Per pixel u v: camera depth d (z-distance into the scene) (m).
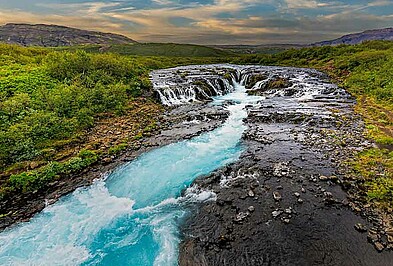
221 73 45.72
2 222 12.13
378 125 22.30
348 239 10.21
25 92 25.53
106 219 12.17
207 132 22.17
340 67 49.88
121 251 10.30
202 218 11.88
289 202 12.52
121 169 16.55
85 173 16.20
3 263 9.88
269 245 10.14
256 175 15.00
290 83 39.59
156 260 9.80
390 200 12.21
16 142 17.23
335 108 27.92
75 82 28.72
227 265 9.41
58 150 18.31
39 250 10.47
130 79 35.06
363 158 16.31
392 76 34.03
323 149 18.03
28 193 14.23
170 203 13.16
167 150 18.92
